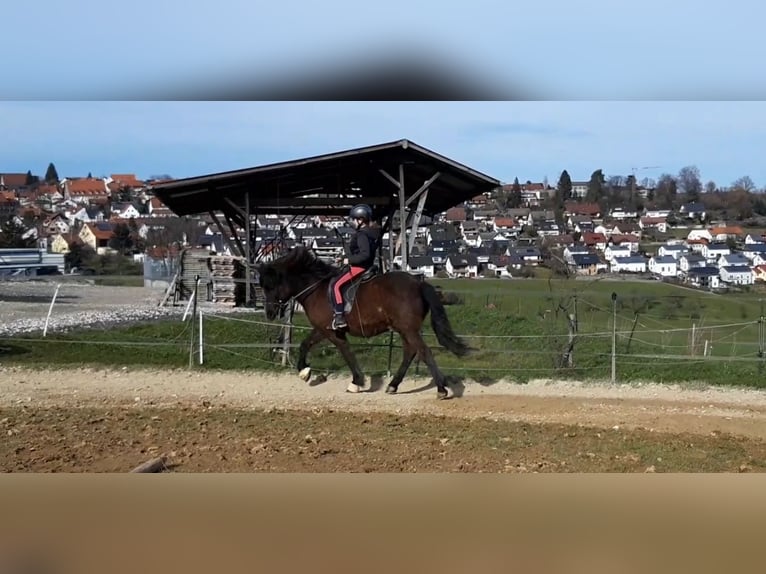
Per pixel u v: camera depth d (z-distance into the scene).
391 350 12.97
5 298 22.06
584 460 7.91
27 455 7.61
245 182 19.19
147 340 14.70
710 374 13.21
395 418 9.79
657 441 8.90
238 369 12.81
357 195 23.20
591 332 15.96
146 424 9.11
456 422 9.65
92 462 7.43
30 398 10.63
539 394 11.62
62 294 23.62
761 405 11.13
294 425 9.25
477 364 13.78
